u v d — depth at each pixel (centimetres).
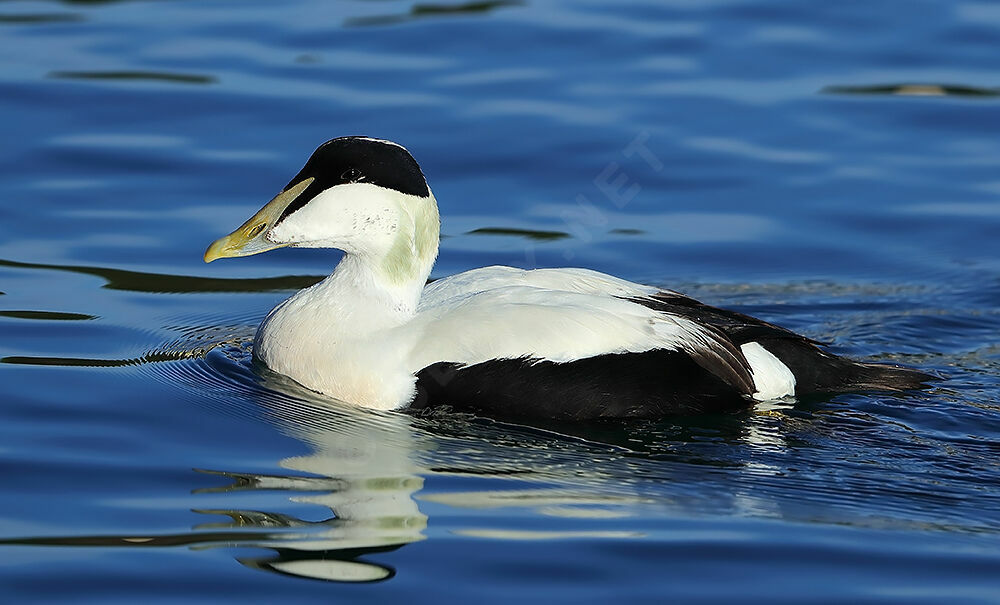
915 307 1342
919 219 1501
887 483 973
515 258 1428
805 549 872
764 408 1080
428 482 959
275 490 941
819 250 1454
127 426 1043
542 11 1962
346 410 1080
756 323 1108
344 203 1099
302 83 1752
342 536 874
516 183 1563
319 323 1118
